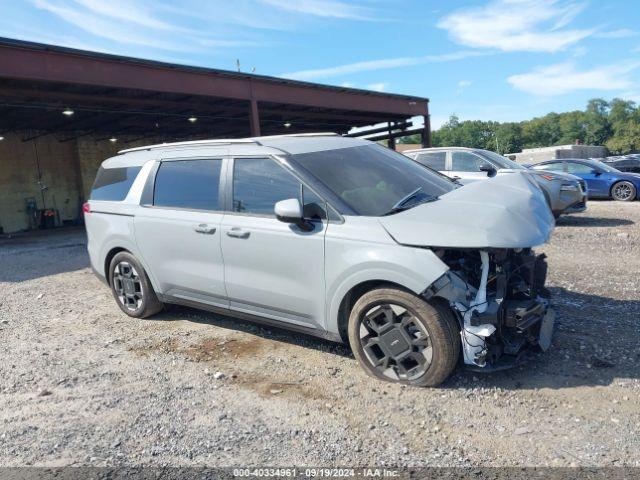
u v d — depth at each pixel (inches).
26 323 218.1
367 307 141.8
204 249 177.6
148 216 195.9
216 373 155.3
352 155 173.9
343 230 144.1
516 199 148.8
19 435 125.9
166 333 194.5
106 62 453.7
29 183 872.9
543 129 5477.4
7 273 350.3
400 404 130.3
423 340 135.3
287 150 165.8
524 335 140.3
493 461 105.5
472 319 129.3
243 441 118.0
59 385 153.1
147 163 205.5
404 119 923.4
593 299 206.2
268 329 192.2
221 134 1026.7
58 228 869.2
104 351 179.6
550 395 130.0
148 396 143.0
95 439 122.2
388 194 157.0
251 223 163.9
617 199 638.5
